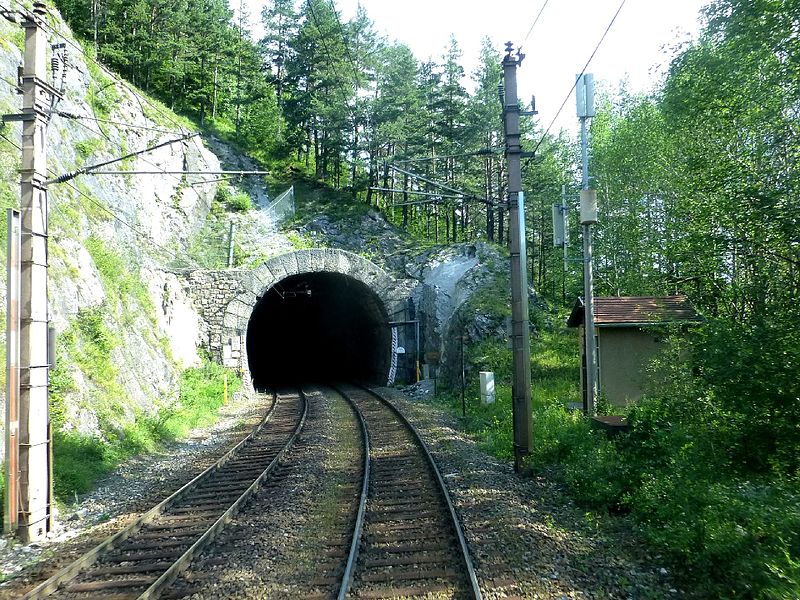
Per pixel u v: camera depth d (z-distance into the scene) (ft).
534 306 82.89
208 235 96.78
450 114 111.45
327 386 101.19
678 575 18.67
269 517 26.99
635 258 70.28
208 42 140.46
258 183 122.83
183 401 62.80
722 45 44.60
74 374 40.88
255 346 124.67
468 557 19.94
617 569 19.47
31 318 26.48
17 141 49.52
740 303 38.47
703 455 26.03
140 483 34.50
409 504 28.30
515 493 29.40
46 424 26.68
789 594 14.69
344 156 134.10
